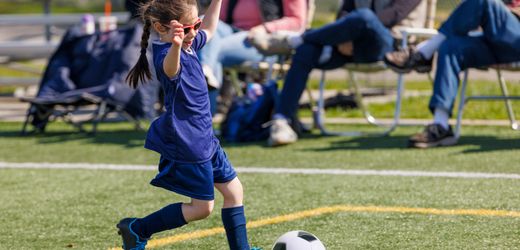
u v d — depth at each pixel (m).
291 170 8.64
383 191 7.55
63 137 11.48
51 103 11.48
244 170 8.72
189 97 5.11
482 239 5.92
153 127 5.23
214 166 5.26
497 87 14.20
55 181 8.54
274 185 7.97
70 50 12.07
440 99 9.54
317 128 11.24
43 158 9.89
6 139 11.45
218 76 10.60
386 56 9.77
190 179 5.13
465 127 11.08
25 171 9.12
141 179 8.52
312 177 8.28
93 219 6.91
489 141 9.91
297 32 10.83
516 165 8.46
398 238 6.02
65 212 7.18
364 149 9.71
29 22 15.54
